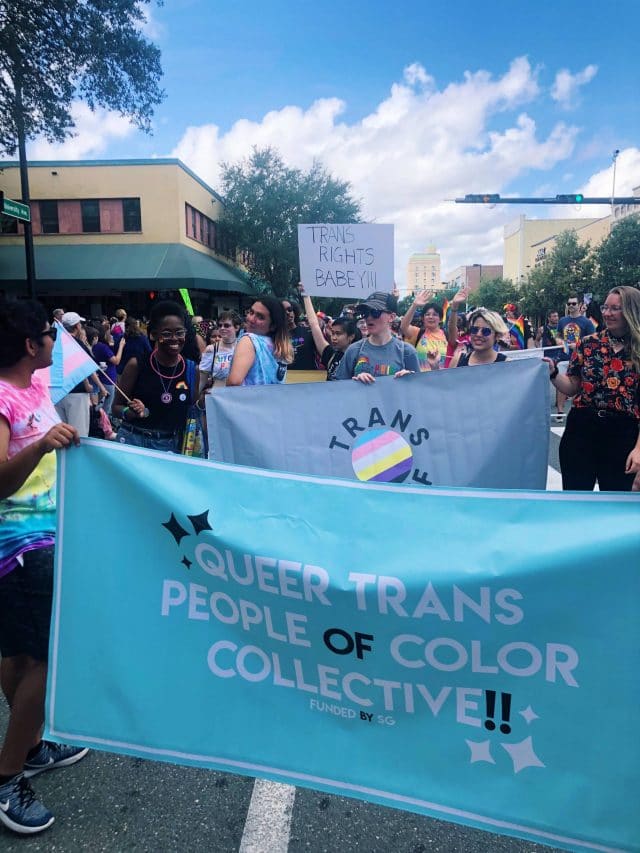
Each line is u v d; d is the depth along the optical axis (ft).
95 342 37.09
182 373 13.70
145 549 7.08
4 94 51.85
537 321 190.49
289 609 6.65
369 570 6.39
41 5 50.06
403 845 7.32
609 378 12.53
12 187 99.86
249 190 130.41
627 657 5.83
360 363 13.98
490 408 10.91
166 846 7.27
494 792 6.25
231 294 130.62
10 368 7.63
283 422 11.23
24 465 7.01
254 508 6.78
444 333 24.54
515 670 6.12
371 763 6.57
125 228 100.94
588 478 13.10
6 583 7.50
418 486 6.38
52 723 7.37
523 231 335.06
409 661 6.37
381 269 19.11
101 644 7.24
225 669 6.94
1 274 94.63
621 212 224.94
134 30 54.95
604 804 5.97
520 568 6.00
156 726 7.16
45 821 7.46
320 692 6.68
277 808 7.88
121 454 7.11
